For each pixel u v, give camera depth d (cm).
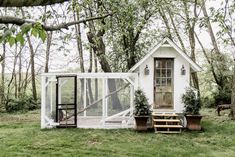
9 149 1120
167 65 1514
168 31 2053
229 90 2206
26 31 174
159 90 1508
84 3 638
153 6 1670
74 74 1454
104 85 1470
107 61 2017
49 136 1299
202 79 2425
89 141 1231
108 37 1802
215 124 1534
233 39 1627
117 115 1462
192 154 1087
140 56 1998
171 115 1424
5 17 175
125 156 1056
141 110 1399
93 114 1521
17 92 2608
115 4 770
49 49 2575
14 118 1886
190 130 1417
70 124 1459
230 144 1209
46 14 399
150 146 1175
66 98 1462
